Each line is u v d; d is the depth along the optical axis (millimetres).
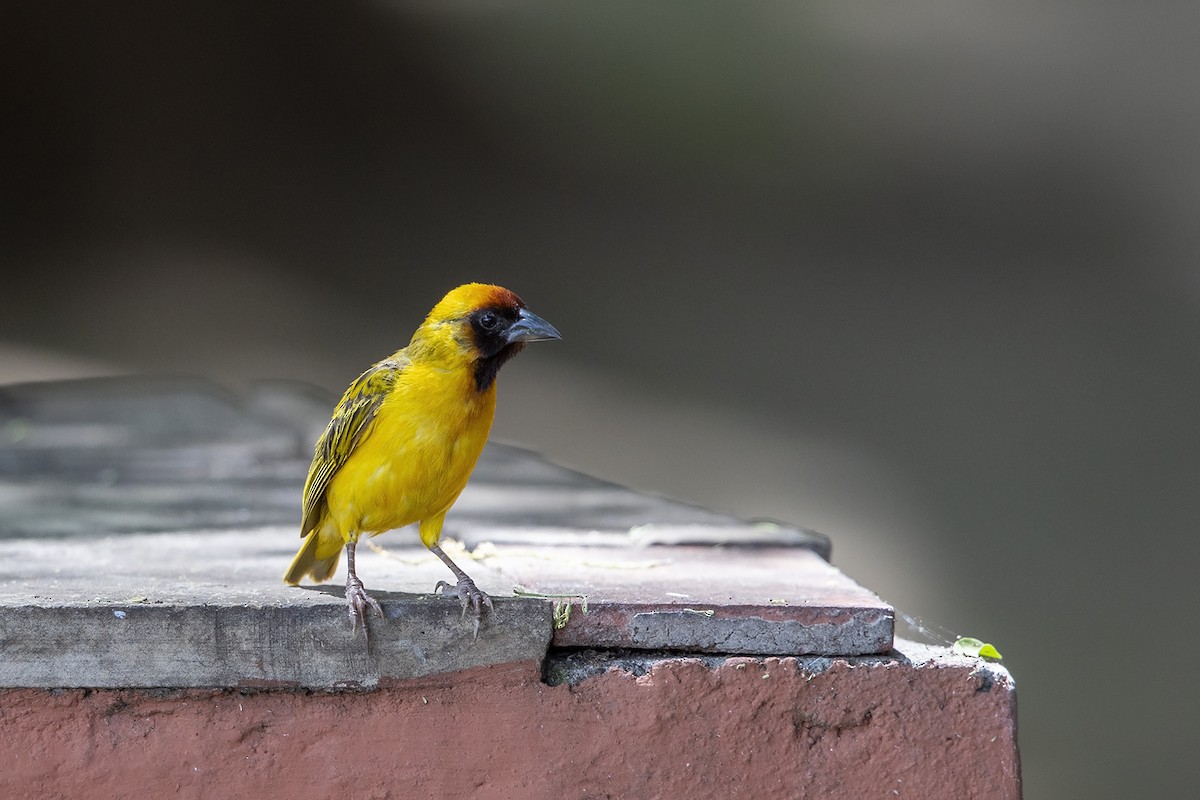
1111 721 11703
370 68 32219
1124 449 18469
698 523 6238
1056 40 33656
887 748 4070
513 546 5688
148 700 4031
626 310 24109
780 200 29984
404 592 4297
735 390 20469
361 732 4062
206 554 5316
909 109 32469
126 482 7273
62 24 29422
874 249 27625
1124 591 14008
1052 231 28266
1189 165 30469
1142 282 26172
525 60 32969
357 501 4477
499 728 4066
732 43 32812
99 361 19453
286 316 22625
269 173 29297
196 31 30766
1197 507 16203
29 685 3986
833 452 17984
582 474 7785
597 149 31516
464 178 29891
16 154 28312
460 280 25172
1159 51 33500
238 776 4051
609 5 34094
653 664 4082
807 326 23672
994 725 4062
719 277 26062
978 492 16688
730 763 4078
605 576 4883
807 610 4105
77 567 4965
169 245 25875
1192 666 12508
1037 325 23797
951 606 13461
